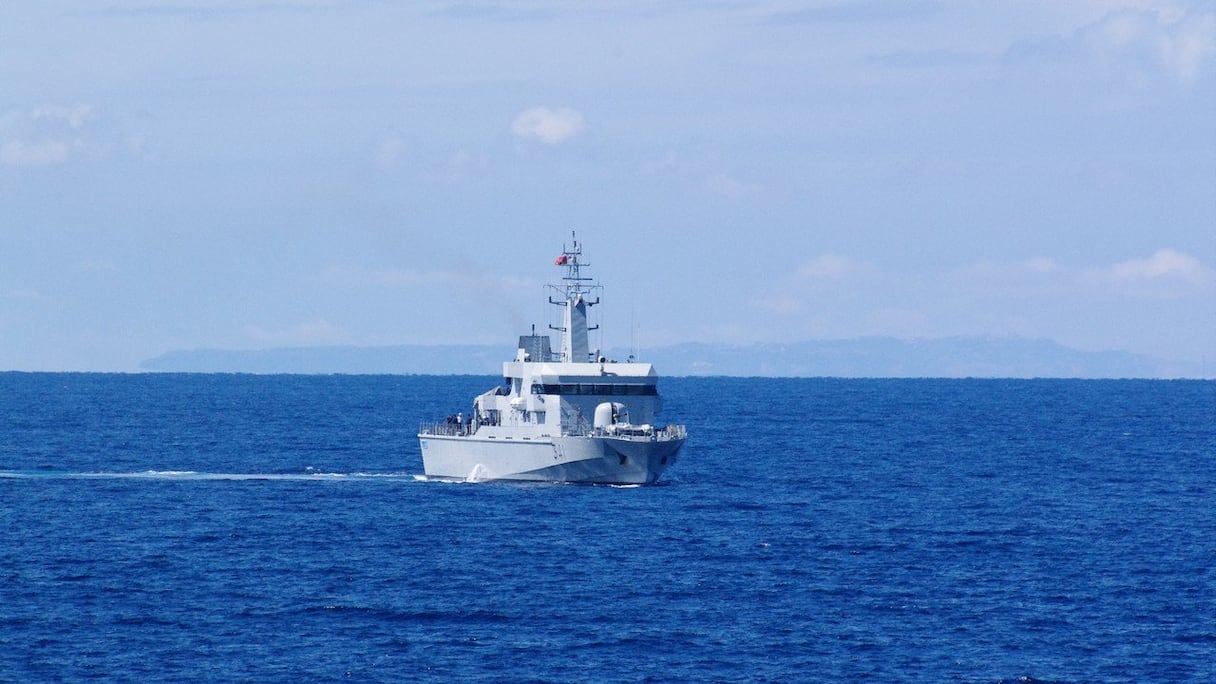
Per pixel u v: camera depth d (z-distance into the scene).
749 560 157.75
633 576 148.12
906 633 126.50
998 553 164.38
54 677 112.00
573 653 119.56
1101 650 121.81
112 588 141.12
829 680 113.38
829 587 144.38
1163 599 140.00
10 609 131.75
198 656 117.81
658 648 121.19
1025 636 125.94
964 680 113.56
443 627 127.25
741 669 115.81
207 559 156.38
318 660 117.00
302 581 145.12
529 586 143.00
